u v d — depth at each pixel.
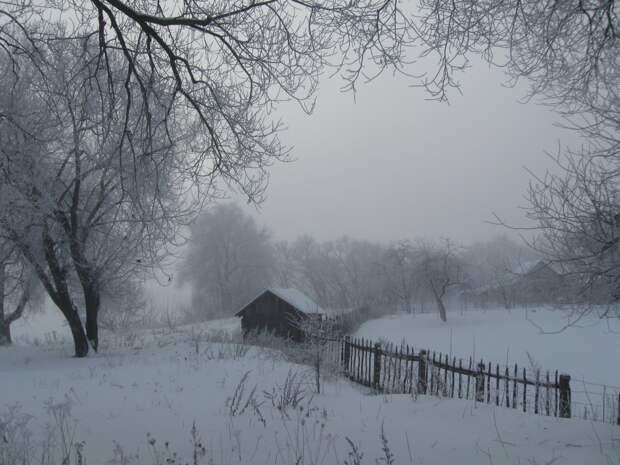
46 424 5.73
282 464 4.36
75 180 13.05
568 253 5.08
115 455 4.34
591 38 5.34
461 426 5.65
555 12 5.29
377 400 7.31
